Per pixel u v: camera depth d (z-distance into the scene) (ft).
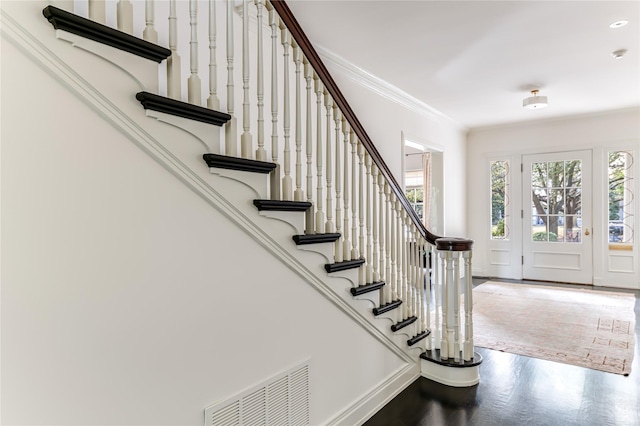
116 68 3.76
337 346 6.68
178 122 4.25
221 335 4.80
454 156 20.21
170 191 4.26
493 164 21.39
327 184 6.48
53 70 3.35
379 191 7.84
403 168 15.15
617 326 12.12
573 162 19.08
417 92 14.79
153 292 4.11
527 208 20.33
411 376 8.63
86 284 3.59
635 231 17.72
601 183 18.40
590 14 8.96
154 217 4.11
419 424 6.93
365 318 7.25
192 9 4.60
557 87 14.29
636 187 17.66
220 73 7.70
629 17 9.12
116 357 3.80
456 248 8.51
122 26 3.95
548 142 19.69
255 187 5.13
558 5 8.58
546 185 19.81
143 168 4.02
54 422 3.38
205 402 4.60
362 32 9.86
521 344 10.73
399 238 8.47
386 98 14.12
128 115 3.84
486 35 10.07
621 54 11.20
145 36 4.18
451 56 11.38
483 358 9.80
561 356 9.84
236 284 4.99
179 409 4.33
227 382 4.87
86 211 3.59
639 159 17.54
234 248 4.96
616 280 18.21
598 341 10.85
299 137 5.96
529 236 20.27
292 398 5.77
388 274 8.03
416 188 24.71
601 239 18.45
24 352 3.21
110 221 3.76
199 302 4.55
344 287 6.73
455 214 20.35
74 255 3.51
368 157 7.50
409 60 11.66
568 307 14.57
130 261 3.91
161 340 4.18
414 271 8.97
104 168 3.71
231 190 4.84
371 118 13.24
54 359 3.38
